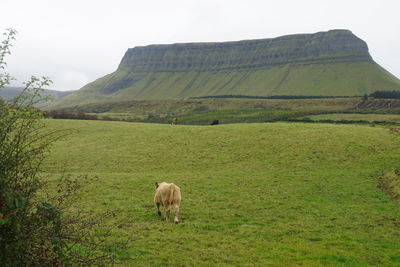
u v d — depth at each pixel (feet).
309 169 113.29
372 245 49.29
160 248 45.88
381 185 92.68
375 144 140.36
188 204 72.38
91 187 83.92
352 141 143.95
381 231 56.03
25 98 26.53
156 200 62.90
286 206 71.87
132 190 83.25
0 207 22.99
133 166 120.06
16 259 24.35
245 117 502.38
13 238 23.70
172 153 136.56
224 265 40.83
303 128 167.94
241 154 133.28
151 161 126.41
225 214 65.36
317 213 66.85
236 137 155.43
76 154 134.41
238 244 48.62
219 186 89.71
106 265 38.01
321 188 88.48
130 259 41.32
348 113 422.00
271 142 146.30
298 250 46.62
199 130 172.04
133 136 164.96
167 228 55.21
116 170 114.32
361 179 99.14
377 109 629.51
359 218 63.52
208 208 69.46
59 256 26.53
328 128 167.32
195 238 50.70
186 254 44.14
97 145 149.07
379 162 119.65
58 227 27.25
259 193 82.94
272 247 47.60
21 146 26.43
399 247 48.65
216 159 128.06
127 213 63.87
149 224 57.16
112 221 58.03
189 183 92.94
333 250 46.73
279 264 41.70
